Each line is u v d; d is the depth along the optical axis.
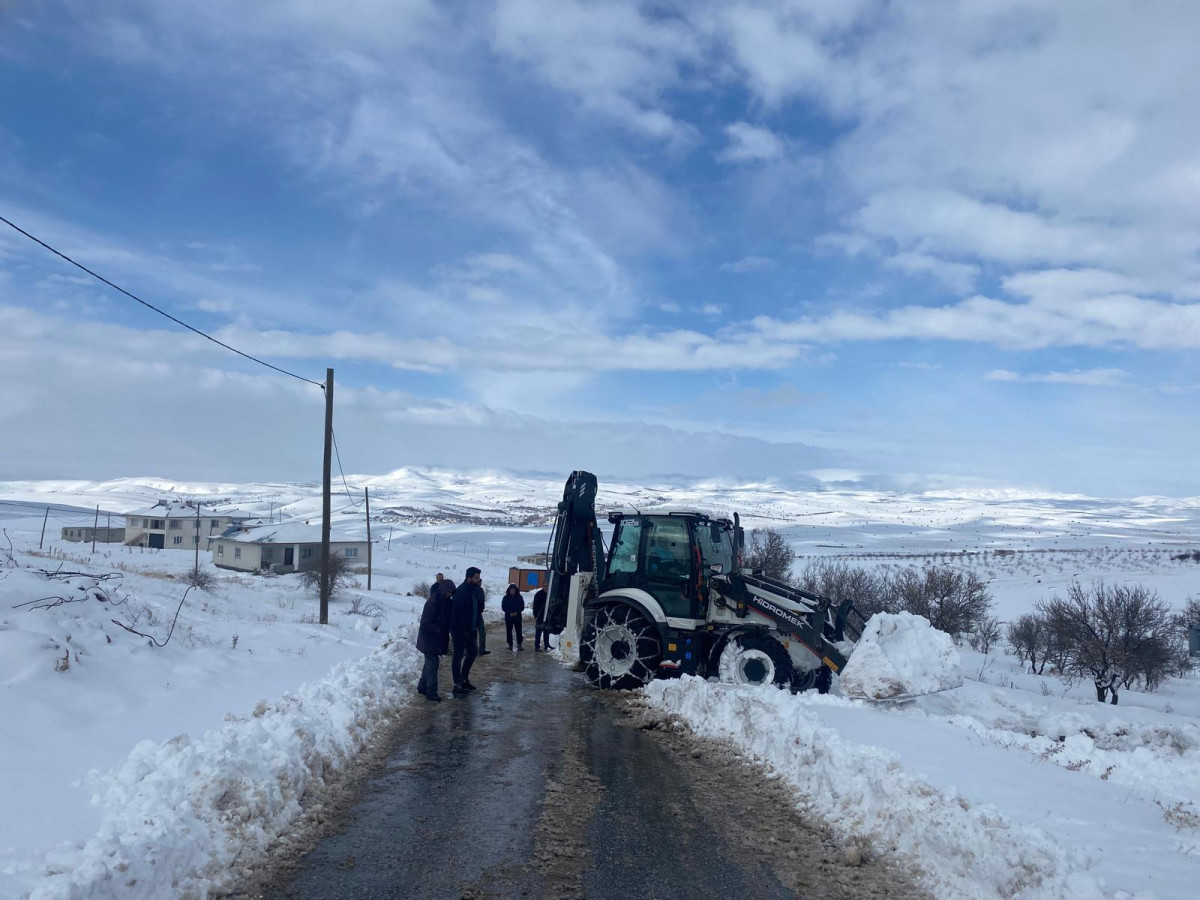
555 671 14.41
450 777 7.30
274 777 6.02
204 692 8.91
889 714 9.64
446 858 5.34
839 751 7.01
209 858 4.86
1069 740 8.21
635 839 5.82
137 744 6.37
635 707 11.02
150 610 12.22
